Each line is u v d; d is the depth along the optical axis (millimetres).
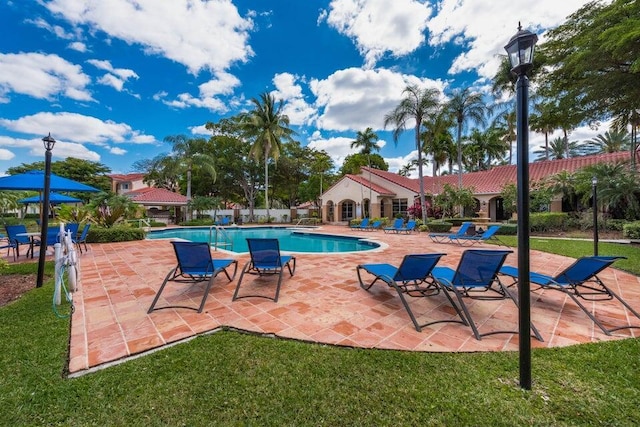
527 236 2445
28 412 2123
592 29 8977
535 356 2908
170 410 2166
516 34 2559
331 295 4965
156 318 3932
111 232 12414
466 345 3186
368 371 2662
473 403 2232
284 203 48875
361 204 27672
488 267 4066
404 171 50906
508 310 4277
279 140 30844
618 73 8812
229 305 4457
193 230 22734
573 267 4137
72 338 3311
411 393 2355
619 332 3484
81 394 2324
